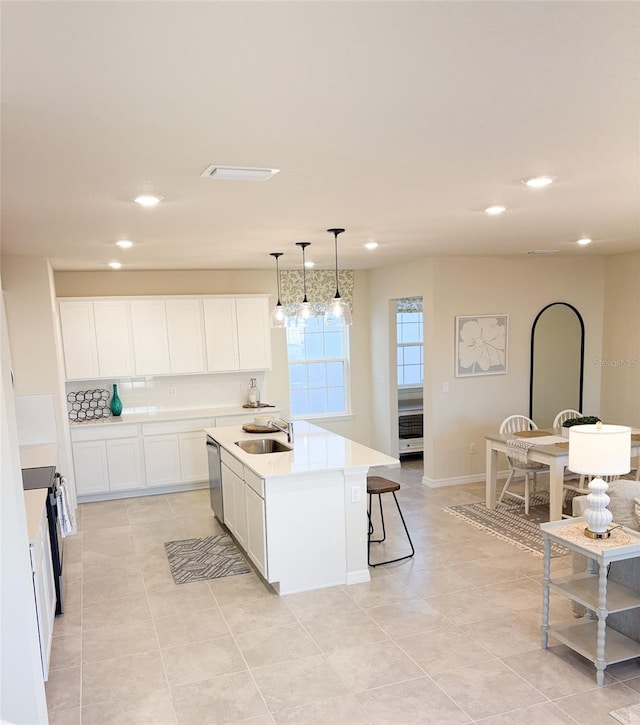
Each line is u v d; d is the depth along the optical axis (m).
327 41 1.34
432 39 1.35
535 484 6.39
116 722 2.72
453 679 2.98
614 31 1.33
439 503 5.93
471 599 3.86
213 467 5.46
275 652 3.29
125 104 1.71
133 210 3.21
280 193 2.94
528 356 6.77
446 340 6.38
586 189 3.06
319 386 7.80
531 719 2.66
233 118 1.85
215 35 1.29
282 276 7.35
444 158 2.40
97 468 6.23
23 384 5.21
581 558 3.46
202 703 2.85
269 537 3.95
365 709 2.76
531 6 1.20
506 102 1.79
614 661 2.89
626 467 3.01
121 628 3.61
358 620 3.62
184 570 4.46
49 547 3.64
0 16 1.17
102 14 1.18
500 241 5.12
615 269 6.87
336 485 4.08
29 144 2.04
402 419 7.89
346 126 1.96
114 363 6.40
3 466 1.84
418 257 6.25
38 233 3.85
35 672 1.90
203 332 6.75
